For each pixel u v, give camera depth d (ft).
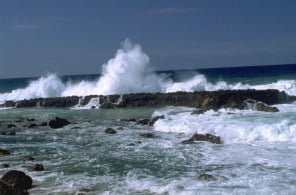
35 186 52.65
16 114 137.49
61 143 82.58
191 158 65.16
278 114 97.81
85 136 89.92
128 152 71.56
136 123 105.50
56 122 105.60
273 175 53.72
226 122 89.15
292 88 150.61
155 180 53.83
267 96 127.13
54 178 56.24
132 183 52.80
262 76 245.65
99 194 48.60
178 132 90.38
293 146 70.64
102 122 110.63
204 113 106.22
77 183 53.67
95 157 68.49
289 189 47.67
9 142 84.69
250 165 59.21
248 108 111.55
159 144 77.51
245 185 49.88
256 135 78.18
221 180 52.37
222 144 75.20
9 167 62.80
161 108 132.57
